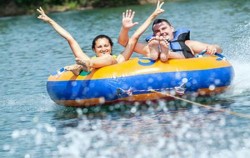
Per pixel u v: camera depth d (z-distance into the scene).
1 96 17.05
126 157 10.70
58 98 14.84
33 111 14.88
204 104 14.19
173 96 14.17
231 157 10.31
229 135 11.53
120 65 14.38
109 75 14.16
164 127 12.45
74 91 14.41
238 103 14.05
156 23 15.52
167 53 14.28
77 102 14.50
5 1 69.19
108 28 38.31
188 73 14.23
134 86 14.02
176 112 13.62
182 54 15.06
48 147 11.66
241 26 31.45
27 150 11.54
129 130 12.42
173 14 44.66
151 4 68.31
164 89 14.13
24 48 30.30
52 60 24.45
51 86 14.94
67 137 12.27
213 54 15.35
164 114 13.52
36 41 33.59
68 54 26.06
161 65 14.25
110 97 14.16
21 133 12.84
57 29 15.24
